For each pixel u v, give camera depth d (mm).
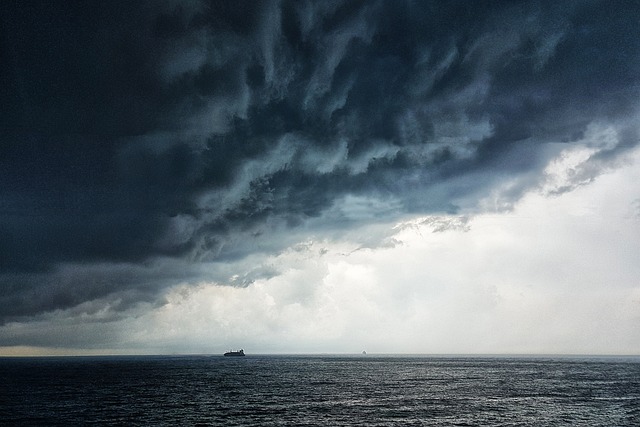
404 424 56750
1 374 153750
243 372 170500
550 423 57469
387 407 71188
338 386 108562
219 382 120562
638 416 62656
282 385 111188
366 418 60938
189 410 67938
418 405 73438
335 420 59406
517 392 93688
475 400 80000
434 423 57469
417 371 176000
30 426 55562
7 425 56344
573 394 89500
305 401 78875
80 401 78750
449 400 80000
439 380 127312
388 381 124062
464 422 58156
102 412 66062
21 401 78750
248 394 90312
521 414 64250
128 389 100438
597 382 118875
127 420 59406
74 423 57438
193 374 156250
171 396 86500
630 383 115688
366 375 150875
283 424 56594
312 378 136125
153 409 69000
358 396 86688
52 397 84750
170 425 55875
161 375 150250
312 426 55312
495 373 161250
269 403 76188
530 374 155000
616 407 71000
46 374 154250
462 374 155500
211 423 57250
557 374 154875
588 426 55531
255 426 55188
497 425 56188
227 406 72375
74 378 134500
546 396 86000
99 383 116312
